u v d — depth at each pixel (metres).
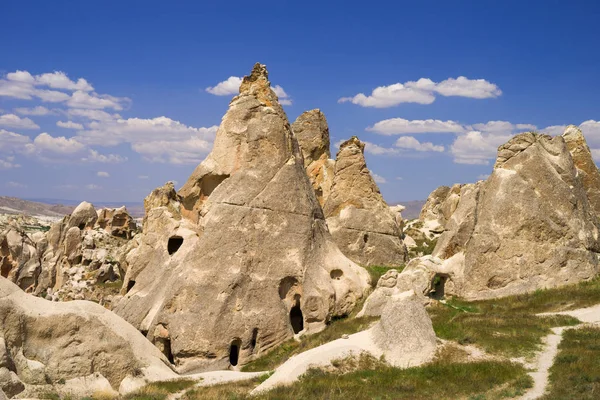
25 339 24.09
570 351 22.03
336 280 32.78
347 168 44.44
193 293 29.56
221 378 25.55
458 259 33.84
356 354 23.02
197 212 34.38
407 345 22.88
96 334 25.06
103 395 23.27
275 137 33.19
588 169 42.91
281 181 32.44
